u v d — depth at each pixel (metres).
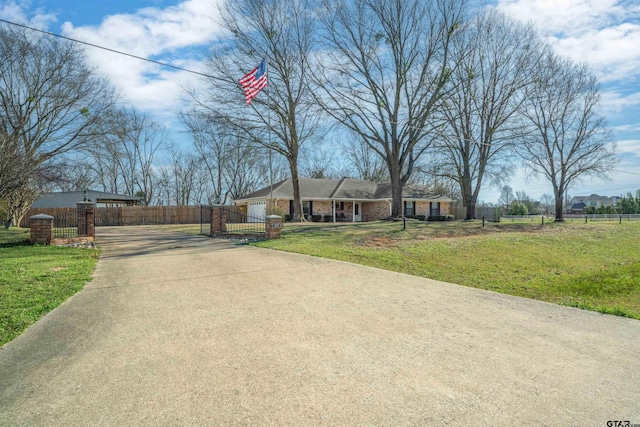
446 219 31.44
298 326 4.45
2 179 13.89
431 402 2.72
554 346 3.87
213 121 23.67
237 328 4.38
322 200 33.25
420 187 40.38
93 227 15.47
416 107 22.92
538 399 2.77
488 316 4.94
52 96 23.81
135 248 12.49
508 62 24.81
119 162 46.31
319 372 3.21
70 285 6.53
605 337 4.16
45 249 11.98
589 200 84.69
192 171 51.97
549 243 16.50
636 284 8.98
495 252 13.75
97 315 4.89
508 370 3.27
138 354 3.62
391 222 23.08
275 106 24.47
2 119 20.95
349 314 4.95
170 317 4.80
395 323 4.58
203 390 2.90
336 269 8.30
